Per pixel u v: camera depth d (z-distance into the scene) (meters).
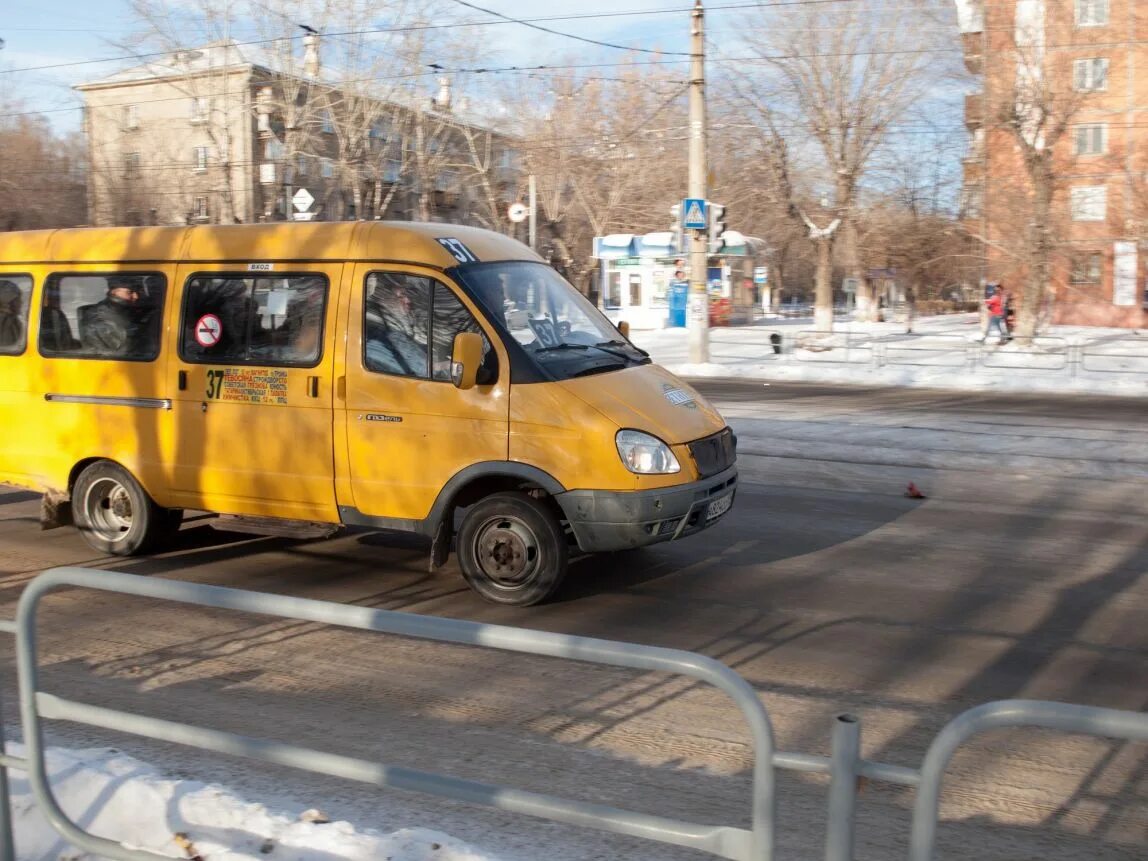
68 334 8.37
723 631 6.50
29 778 3.51
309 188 36.22
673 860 3.81
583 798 4.32
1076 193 33.78
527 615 6.85
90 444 8.27
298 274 7.49
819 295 33.25
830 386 21.58
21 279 8.54
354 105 33.84
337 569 7.99
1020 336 27.38
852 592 7.32
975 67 31.53
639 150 43.50
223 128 33.06
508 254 7.68
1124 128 32.66
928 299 59.50
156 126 40.41
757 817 2.62
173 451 7.93
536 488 7.04
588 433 6.68
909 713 5.21
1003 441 13.52
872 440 13.66
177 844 3.70
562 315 7.54
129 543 8.27
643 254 40.81
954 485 11.12
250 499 7.70
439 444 7.00
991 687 5.56
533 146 42.81
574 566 7.99
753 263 47.00
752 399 18.95
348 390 7.26
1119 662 5.93
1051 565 8.01
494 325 6.93
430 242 7.22
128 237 8.21
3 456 8.64
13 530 9.36
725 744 4.87
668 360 27.02
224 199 33.75
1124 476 11.55
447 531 7.17
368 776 3.08
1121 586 7.44
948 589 7.38
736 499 10.48
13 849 3.63
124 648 6.26
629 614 6.85
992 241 29.70
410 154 37.59
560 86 43.44
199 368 7.79
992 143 30.06
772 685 5.59
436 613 6.91
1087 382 20.70
